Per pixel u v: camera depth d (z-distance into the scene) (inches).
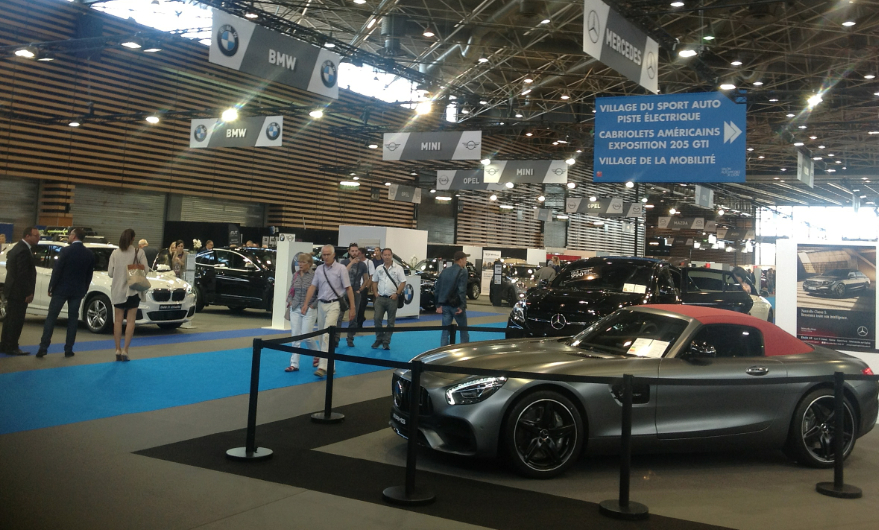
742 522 166.1
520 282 1002.7
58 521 145.9
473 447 192.5
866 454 244.5
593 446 201.9
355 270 494.3
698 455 234.4
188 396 292.8
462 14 841.5
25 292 381.7
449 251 1246.9
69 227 750.5
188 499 163.5
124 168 880.3
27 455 195.3
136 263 377.7
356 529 148.6
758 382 196.4
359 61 776.3
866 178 1569.9
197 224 918.4
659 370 209.6
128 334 378.9
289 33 671.8
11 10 760.3
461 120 1126.4
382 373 382.6
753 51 903.1
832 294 325.4
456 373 189.9
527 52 954.7
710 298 397.7
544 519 161.3
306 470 191.6
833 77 961.5
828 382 225.9
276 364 394.6
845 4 714.8
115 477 178.2
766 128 1245.1
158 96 912.9
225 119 764.0
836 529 162.9
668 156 433.4
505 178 945.5
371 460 205.5
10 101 768.3
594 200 1409.9
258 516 153.9
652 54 374.9
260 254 675.4
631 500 180.7
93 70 840.3
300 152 1114.7
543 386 197.8
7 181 792.9
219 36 417.4
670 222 1857.8
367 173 1147.9
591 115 1178.6
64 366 350.9
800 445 220.5
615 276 386.0
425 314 822.5
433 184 1360.7
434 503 169.0
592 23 317.4
